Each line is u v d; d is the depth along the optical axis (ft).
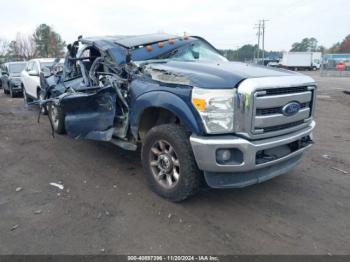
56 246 10.19
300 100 12.85
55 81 23.03
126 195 13.75
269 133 11.94
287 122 12.46
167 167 13.00
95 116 16.26
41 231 11.00
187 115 11.72
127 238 10.65
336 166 17.66
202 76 12.04
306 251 10.07
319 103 43.14
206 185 13.11
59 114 21.38
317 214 12.37
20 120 29.17
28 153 19.52
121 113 15.64
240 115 11.38
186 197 12.52
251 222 11.72
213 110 11.38
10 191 14.17
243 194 13.96
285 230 11.23
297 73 13.79
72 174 16.16
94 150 19.94
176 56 17.43
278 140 12.12
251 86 11.21
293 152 13.14
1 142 21.99
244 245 10.35
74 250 10.00
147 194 13.84
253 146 11.37
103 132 15.87
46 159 18.40
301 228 11.37
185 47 17.98
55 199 13.39
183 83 12.21
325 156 19.43
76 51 20.97
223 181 12.07
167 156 12.96
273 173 12.78
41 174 16.16
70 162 17.89
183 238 10.68
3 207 12.70
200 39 19.54
